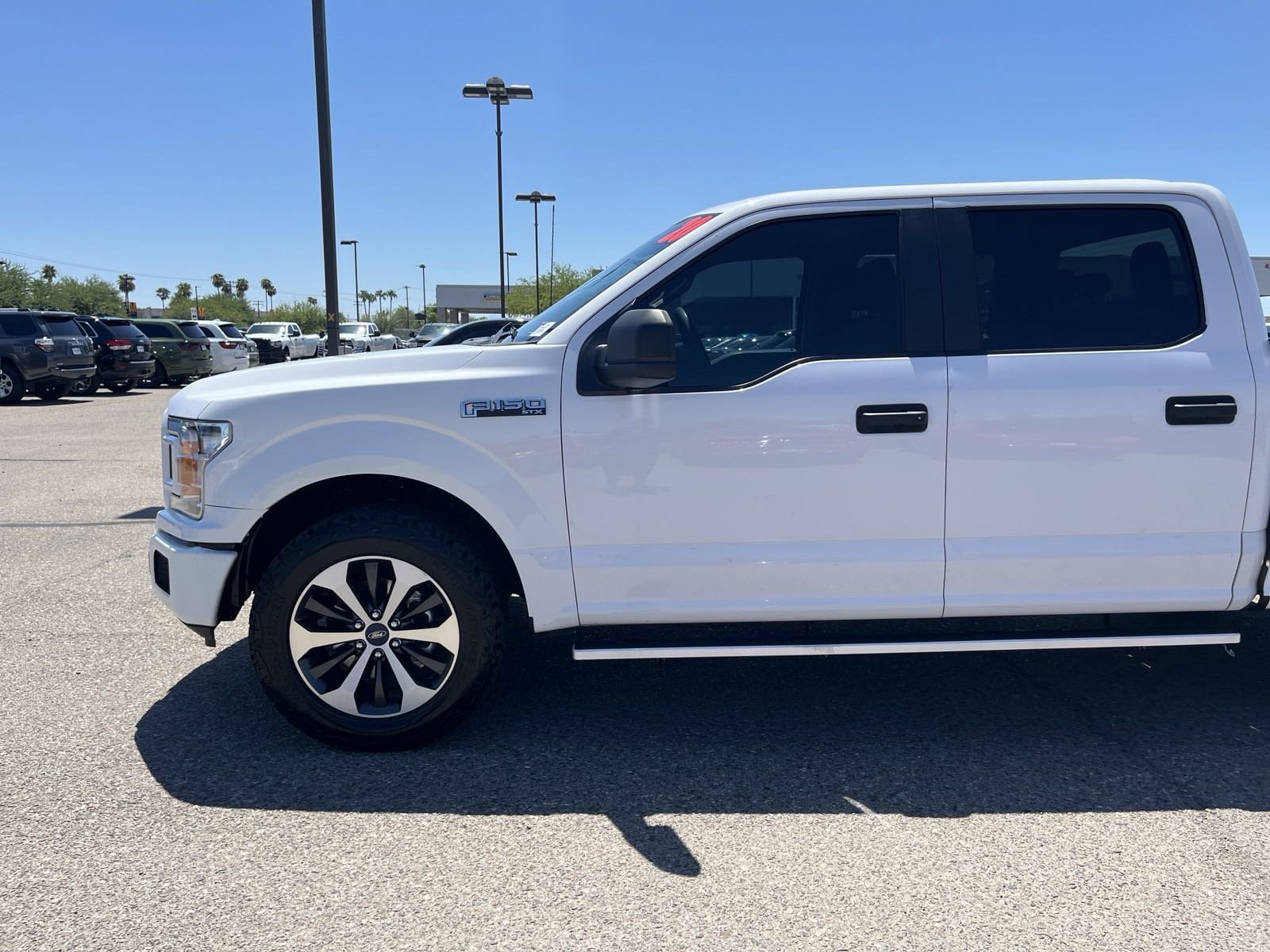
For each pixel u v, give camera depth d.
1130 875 2.86
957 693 4.30
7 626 5.25
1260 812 3.22
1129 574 3.67
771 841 3.07
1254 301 3.71
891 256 3.69
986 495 3.61
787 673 4.57
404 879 2.85
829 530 3.62
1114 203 3.72
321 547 3.50
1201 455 3.62
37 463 11.33
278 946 2.54
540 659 4.75
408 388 3.56
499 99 28.27
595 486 3.58
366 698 3.70
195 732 3.88
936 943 2.54
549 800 3.33
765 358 3.68
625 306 3.65
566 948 2.53
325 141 11.27
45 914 2.67
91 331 22.23
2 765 3.59
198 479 3.65
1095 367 3.60
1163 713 4.05
